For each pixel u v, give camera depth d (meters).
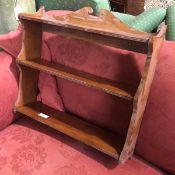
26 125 1.13
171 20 1.40
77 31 1.03
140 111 0.87
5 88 1.09
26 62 1.08
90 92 1.04
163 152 0.92
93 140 0.98
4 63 1.14
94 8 1.34
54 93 1.17
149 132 0.93
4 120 1.10
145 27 1.35
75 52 1.07
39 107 1.17
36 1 1.55
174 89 0.86
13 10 1.37
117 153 0.92
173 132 0.88
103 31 0.86
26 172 0.91
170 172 0.96
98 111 1.05
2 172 0.90
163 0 2.28
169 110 0.87
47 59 1.15
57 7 1.48
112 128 1.03
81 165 0.94
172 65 0.87
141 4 2.62
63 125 1.06
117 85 0.94
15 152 0.97
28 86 1.17
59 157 0.97
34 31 1.11
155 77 0.89
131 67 0.94
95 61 1.02
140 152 0.99
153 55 0.80
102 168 0.94
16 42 1.16
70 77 0.99
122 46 0.95
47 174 0.90
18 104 1.15
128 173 0.93
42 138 1.05
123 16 1.44
